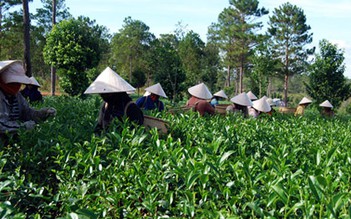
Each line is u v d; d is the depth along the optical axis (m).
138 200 2.76
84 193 2.76
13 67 4.40
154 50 29.64
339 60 23.84
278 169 2.77
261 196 2.51
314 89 24.05
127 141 3.54
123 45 63.16
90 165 3.15
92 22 45.28
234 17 53.62
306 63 47.81
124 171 3.06
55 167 3.43
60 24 22.44
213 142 3.55
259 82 39.41
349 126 8.07
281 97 57.34
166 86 28.02
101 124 4.67
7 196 2.75
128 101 4.59
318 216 2.30
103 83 4.52
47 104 7.79
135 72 53.28
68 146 3.50
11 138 3.80
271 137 4.95
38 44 54.88
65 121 5.07
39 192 2.93
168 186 2.96
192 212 2.40
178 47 55.03
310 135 5.79
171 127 4.63
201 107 7.17
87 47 22.47
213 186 2.82
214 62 62.47
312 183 2.17
